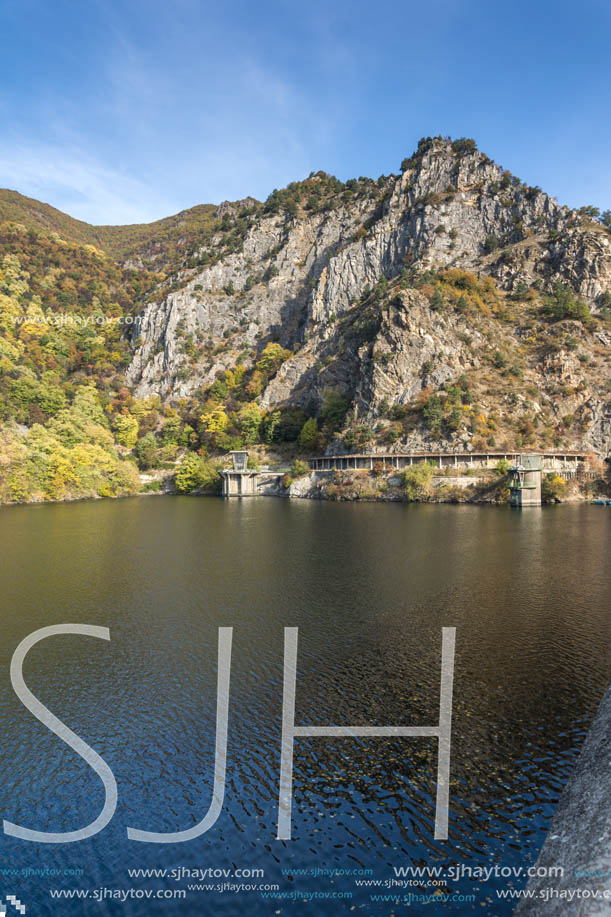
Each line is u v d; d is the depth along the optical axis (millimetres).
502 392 146250
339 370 182375
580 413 140125
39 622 36812
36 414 159500
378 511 104812
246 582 47156
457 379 149875
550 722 23328
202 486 164875
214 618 37469
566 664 29078
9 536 73875
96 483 147000
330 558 57281
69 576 49719
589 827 5777
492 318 173625
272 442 186125
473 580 46719
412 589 44125
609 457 133125
